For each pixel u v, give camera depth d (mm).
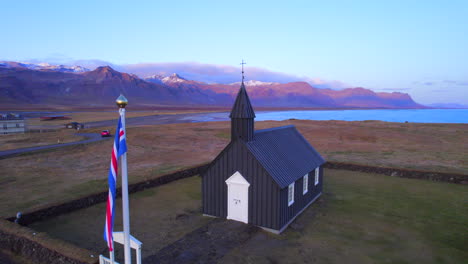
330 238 16156
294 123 86375
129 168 33938
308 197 21562
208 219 19047
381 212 20125
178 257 13977
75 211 20406
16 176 30344
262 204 17266
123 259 13828
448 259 13859
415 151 44438
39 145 50719
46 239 14000
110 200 9297
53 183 27484
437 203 21875
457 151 44125
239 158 18031
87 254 12523
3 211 20062
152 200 22797
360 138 57750
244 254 14289
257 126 79438
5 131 70375
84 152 44938
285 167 18766
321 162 23812
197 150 46781
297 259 13828
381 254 14352
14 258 14141
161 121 122062
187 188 26031
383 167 30828
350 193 24562
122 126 9164
